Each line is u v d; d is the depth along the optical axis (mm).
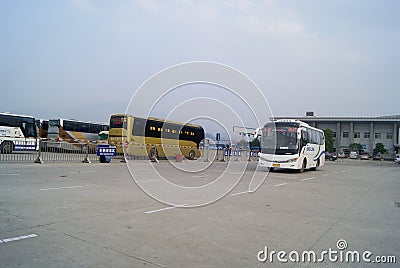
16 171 12984
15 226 5289
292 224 6312
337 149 77000
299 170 20328
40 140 17984
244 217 6738
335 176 19281
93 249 4406
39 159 17375
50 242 4605
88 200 7723
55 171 13773
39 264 3811
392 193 11945
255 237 5309
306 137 20766
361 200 9883
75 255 4156
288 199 9406
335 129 77938
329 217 7121
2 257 3975
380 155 69750
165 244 4746
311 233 5715
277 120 20234
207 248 4660
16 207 6609
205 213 6988
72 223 5641
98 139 31672
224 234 5398
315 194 10758
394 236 5734
